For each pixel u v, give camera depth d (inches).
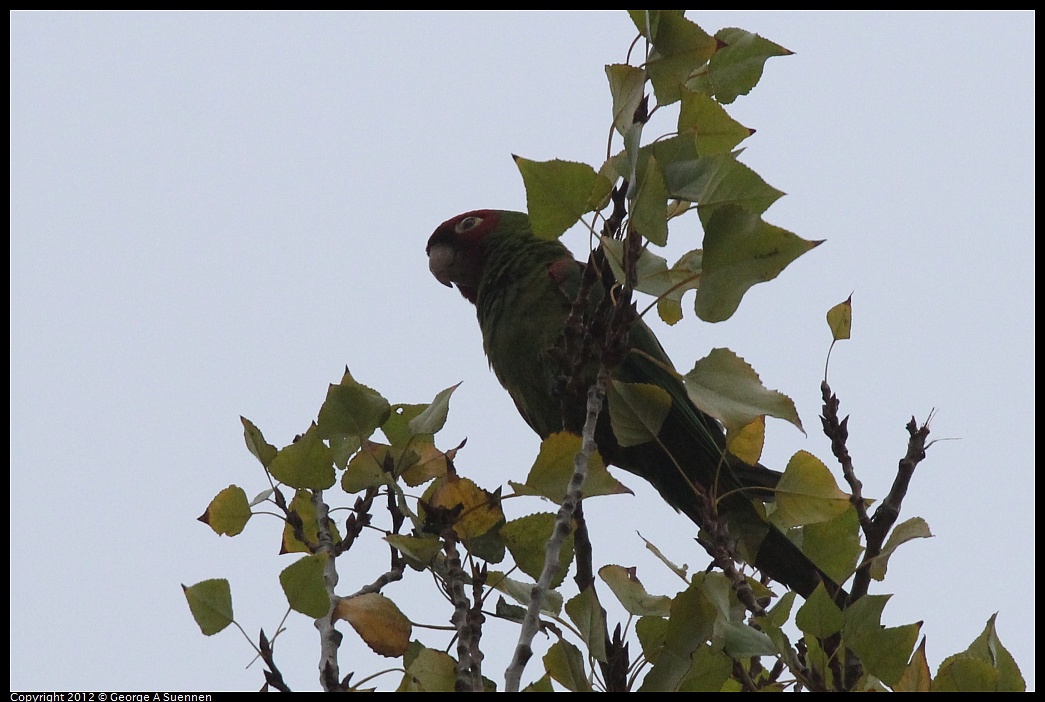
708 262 235.9
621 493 247.8
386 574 269.7
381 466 276.1
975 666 246.7
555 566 231.6
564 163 252.2
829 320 308.7
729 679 267.1
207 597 234.5
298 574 232.7
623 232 265.7
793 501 267.3
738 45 285.9
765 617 257.3
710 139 256.2
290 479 271.0
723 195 238.5
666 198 238.4
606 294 285.1
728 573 270.2
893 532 279.3
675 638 249.6
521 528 261.1
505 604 262.7
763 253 232.5
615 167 254.1
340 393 280.5
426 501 268.5
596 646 249.3
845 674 255.8
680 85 254.8
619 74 261.1
